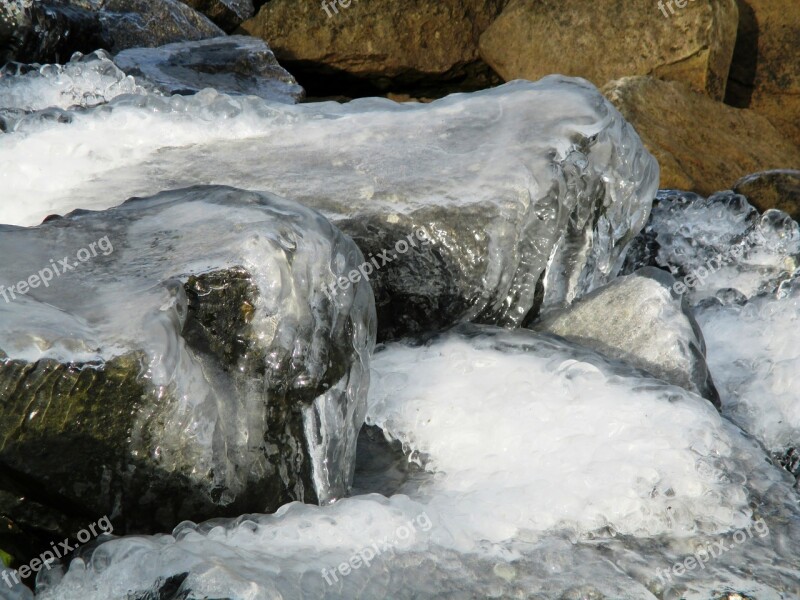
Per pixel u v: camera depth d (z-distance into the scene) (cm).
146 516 477
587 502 538
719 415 626
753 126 1730
